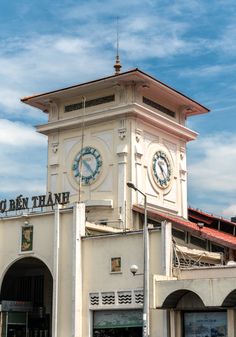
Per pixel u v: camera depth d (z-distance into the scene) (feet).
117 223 142.51
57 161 157.48
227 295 101.30
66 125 156.04
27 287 147.43
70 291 122.31
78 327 119.96
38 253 129.49
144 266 106.63
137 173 146.10
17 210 135.13
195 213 175.01
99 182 149.18
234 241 138.72
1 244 135.74
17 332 135.74
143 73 144.97
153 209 147.74
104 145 150.51
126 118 147.95
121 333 117.29
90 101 155.12
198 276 111.75
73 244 123.54
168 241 114.01
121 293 117.60
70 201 152.46
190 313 110.42
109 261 120.57
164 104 159.53
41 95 157.38
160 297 107.96
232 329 104.01
